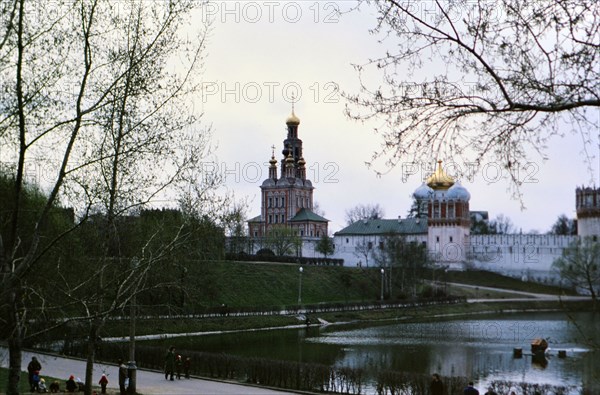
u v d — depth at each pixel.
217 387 58.41
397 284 196.62
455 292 195.25
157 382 60.78
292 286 172.25
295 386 60.34
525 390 56.28
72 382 51.34
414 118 17.77
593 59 16.41
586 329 127.44
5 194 34.03
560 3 16.44
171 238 44.03
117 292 34.75
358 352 93.19
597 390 57.62
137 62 30.80
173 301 70.69
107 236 37.16
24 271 27.28
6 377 57.22
